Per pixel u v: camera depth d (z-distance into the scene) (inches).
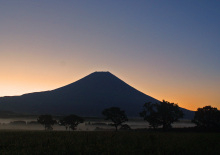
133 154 1058.7
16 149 1189.1
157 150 1159.0
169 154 1105.4
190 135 2090.3
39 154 1055.0
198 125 3634.4
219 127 3503.9
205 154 1090.7
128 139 1633.9
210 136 2030.0
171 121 3826.3
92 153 1071.6
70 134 1923.0
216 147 1314.0
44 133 1993.1
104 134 1963.6
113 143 1403.8
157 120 3841.0
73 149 1159.6
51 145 1296.8
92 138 1643.7
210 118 3543.3
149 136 1859.0
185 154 1101.1
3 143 1389.0
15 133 1983.3
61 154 1063.6
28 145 1300.4
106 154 1055.0
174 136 1942.7
